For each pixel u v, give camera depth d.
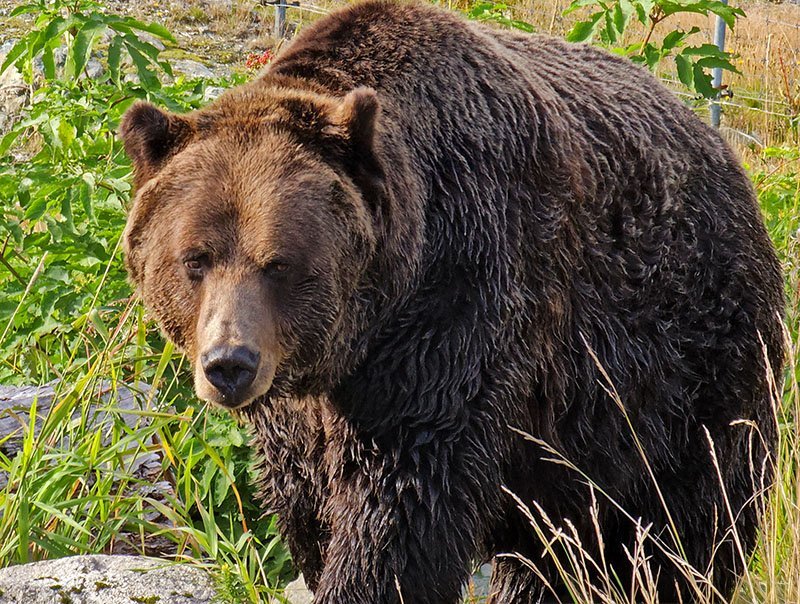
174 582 7.42
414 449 6.99
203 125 6.86
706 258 8.33
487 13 13.24
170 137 6.88
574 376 7.84
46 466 9.12
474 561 8.17
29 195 10.73
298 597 8.39
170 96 11.56
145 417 9.96
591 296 7.82
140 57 11.26
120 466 9.18
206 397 6.38
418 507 7.00
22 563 8.27
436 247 7.08
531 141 7.55
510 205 7.33
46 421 8.80
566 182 7.65
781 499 8.69
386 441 7.04
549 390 7.69
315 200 6.50
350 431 7.12
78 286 10.95
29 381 10.80
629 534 8.64
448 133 7.26
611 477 8.23
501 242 7.18
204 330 6.28
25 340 10.49
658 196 8.18
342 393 7.09
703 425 8.36
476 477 7.11
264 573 8.49
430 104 7.29
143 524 8.77
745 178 9.04
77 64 11.09
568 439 7.98
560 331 7.66
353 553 7.12
